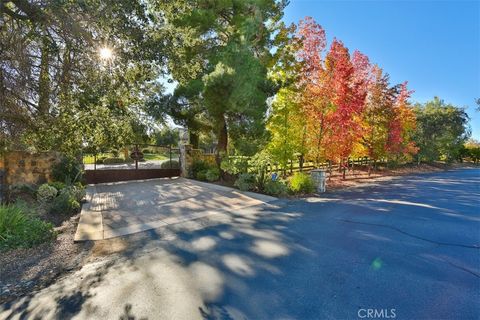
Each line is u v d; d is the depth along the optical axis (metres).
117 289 3.11
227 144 12.35
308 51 12.23
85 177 11.17
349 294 2.96
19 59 5.05
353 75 13.66
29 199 7.56
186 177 13.24
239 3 11.55
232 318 2.55
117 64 5.73
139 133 8.20
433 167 27.22
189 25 10.03
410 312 2.62
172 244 4.57
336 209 7.17
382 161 21.67
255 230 5.31
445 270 3.53
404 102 18.77
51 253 4.22
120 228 5.46
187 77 7.46
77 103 5.46
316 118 12.29
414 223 5.80
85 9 4.90
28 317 2.61
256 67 10.07
